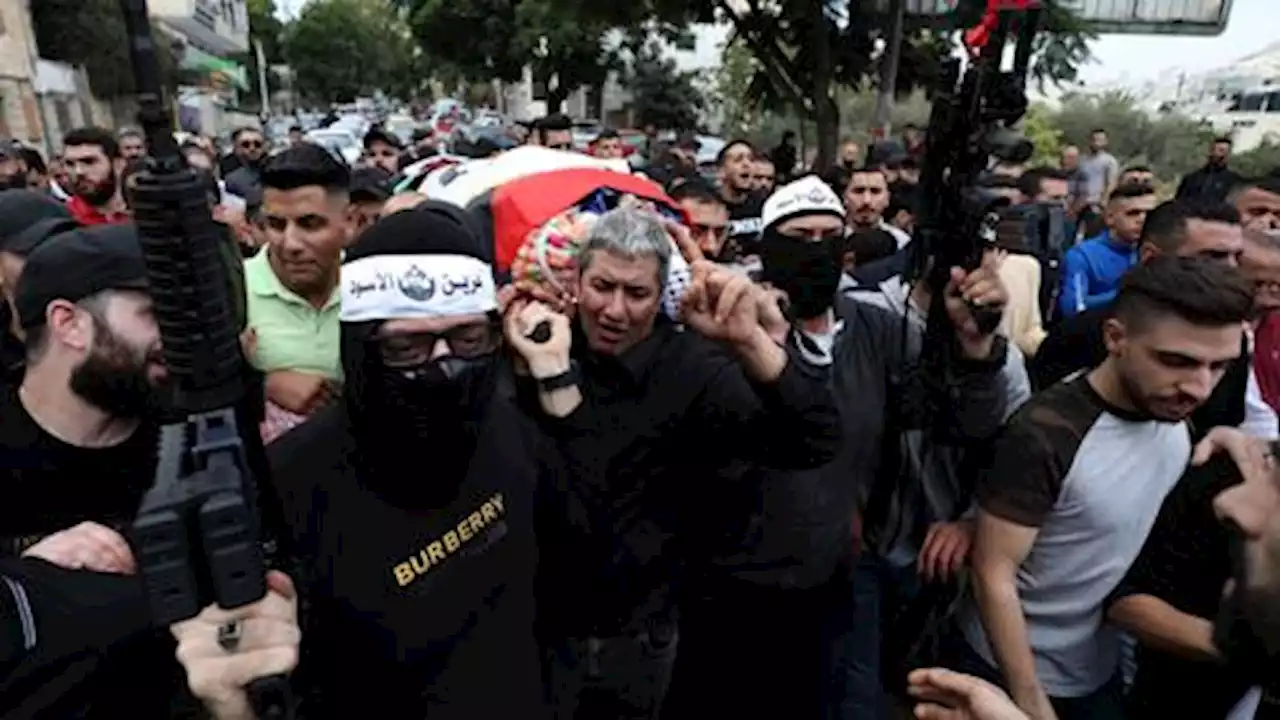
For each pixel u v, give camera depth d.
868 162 7.56
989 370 2.35
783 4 15.23
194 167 1.07
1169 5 15.30
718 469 2.26
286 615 1.18
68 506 1.52
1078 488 1.99
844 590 2.73
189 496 1.04
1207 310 1.79
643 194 2.51
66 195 6.64
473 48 31.08
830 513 2.55
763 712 2.70
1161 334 1.83
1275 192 3.63
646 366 2.09
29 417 1.49
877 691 2.70
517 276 2.15
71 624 1.27
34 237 2.05
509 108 47.44
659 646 2.24
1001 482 2.04
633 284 2.02
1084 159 11.61
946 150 2.25
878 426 2.61
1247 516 1.45
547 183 2.37
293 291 2.46
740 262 3.94
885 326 2.68
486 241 2.21
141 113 1.02
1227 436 1.80
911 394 2.47
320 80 71.88
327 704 1.56
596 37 26.25
